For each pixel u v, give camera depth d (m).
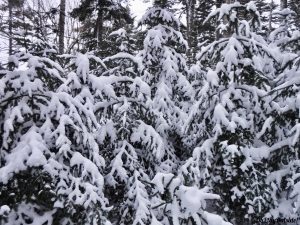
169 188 5.34
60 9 17.27
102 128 7.15
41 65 5.61
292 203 7.20
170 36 10.05
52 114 5.47
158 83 9.49
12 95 5.37
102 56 12.32
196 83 9.62
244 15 8.07
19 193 4.96
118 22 18.64
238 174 7.05
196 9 21.41
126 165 6.97
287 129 7.93
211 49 7.93
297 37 8.43
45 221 5.07
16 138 5.32
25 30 6.79
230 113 7.39
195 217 5.05
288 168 7.30
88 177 5.41
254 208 6.84
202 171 7.35
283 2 16.61
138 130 7.36
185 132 8.16
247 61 7.37
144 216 5.91
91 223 5.09
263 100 7.54
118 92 7.50
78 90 6.29
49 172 4.89
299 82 6.82
